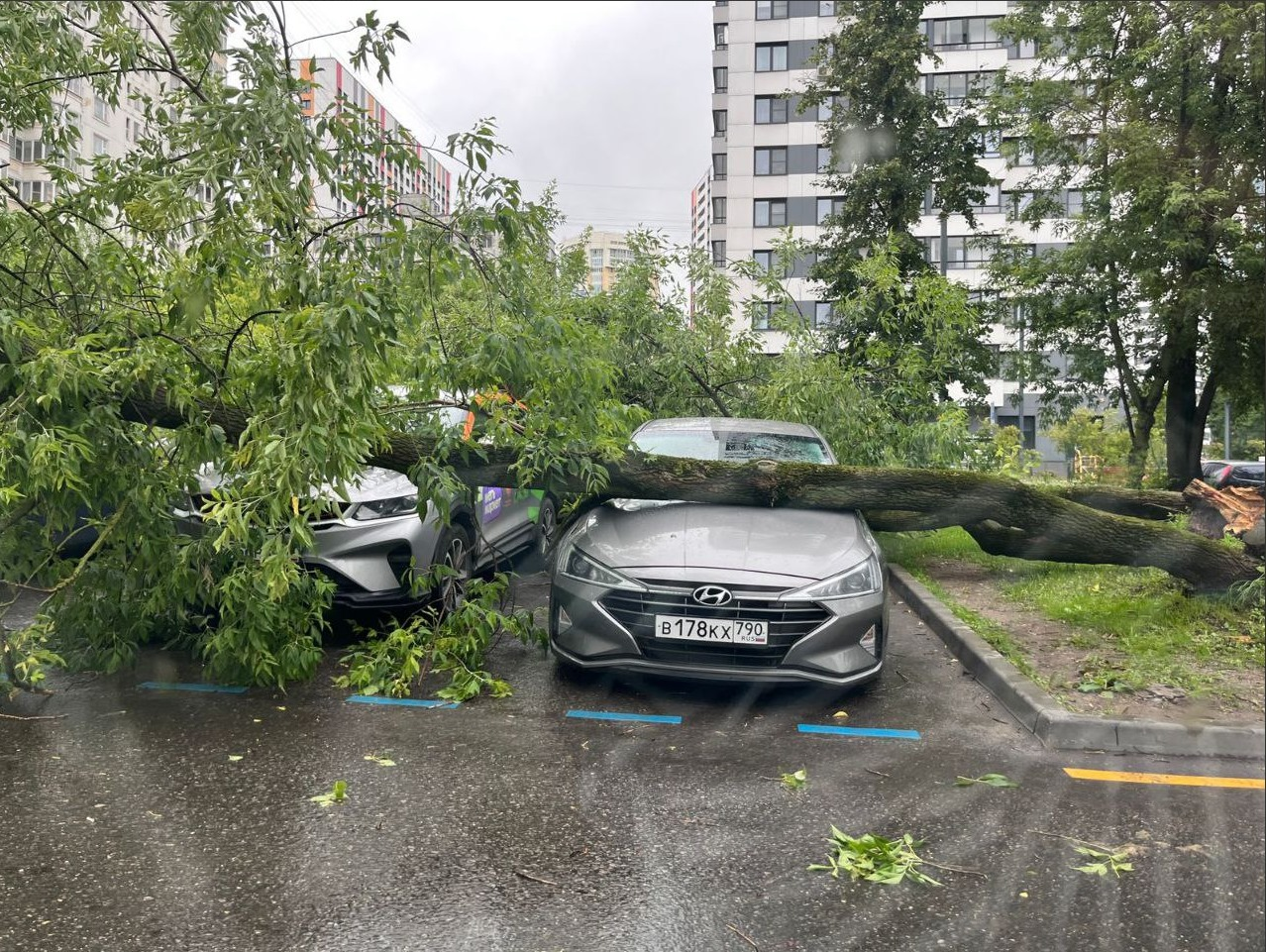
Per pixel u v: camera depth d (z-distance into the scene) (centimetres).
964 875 302
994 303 2488
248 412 515
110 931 268
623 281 1062
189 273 491
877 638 486
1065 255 2295
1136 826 337
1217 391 2375
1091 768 400
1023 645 572
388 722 457
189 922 273
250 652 486
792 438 718
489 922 274
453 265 546
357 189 546
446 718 464
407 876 302
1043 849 319
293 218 485
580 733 444
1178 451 2308
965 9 4859
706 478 585
